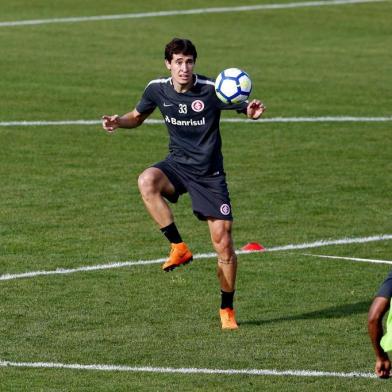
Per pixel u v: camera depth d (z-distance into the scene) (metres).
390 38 105.25
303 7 117.50
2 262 47.06
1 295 42.69
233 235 51.88
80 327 39.00
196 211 38.91
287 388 33.28
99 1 118.00
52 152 67.12
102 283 44.41
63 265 46.81
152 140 70.62
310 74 90.12
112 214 54.94
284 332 38.62
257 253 48.97
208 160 38.56
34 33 102.75
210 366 35.19
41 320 39.75
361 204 57.66
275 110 78.75
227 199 38.88
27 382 33.66
